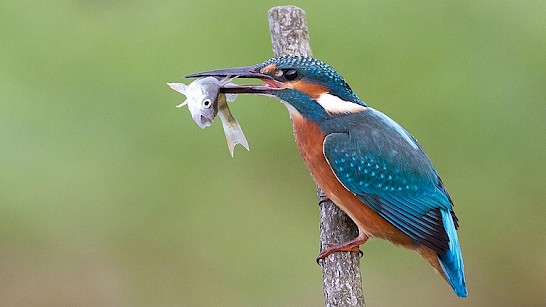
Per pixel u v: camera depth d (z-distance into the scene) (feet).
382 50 41.98
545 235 41.19
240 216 42.42
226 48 42.68
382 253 40.78
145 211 42.63
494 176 41.34
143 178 42.55
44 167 42.27
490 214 41.55
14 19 43.70
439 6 42.32
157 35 43.19
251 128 41.11
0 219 42.24
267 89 26.84
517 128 41.32
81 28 43.68
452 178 41.55
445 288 40.86
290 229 42.14
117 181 42.50
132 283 42.75
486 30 41.98
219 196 42.47
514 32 41.70
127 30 43.47
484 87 41.55
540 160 41.14
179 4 43.47
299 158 41.70
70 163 42.39
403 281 40.98
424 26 42.11
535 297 41.60
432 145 41.55
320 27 42.14
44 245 42.70
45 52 43.34
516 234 41.47
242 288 42.24
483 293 41.70
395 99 41.70
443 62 41.75
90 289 42.78
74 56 43.32
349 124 27.30
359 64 41.96
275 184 42.19
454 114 41.47
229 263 42.39
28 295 42.63
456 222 27.96
